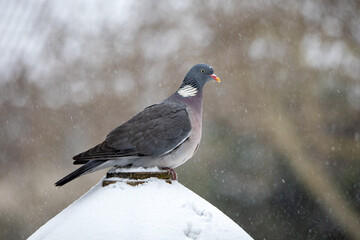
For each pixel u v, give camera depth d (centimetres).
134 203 420
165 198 430
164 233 394
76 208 431
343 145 1546
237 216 1473
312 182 1512
